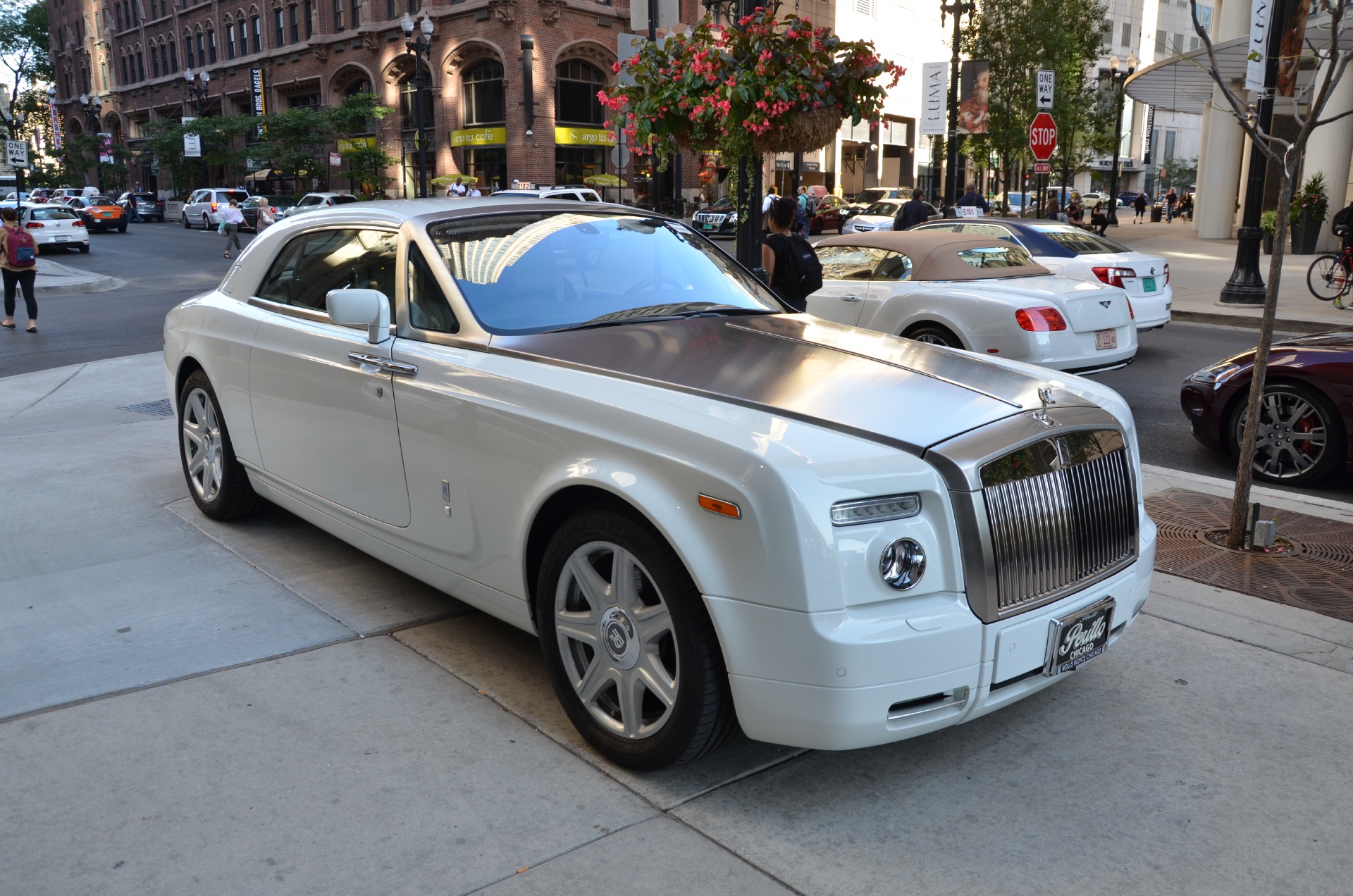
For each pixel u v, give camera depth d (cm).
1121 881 259
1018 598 284
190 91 6569
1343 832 280
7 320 1470
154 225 5619
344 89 5344
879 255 894
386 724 334
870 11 5772
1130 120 9169
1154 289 1140
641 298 400
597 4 4478
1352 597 442
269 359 452
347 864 263
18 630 404
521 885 255
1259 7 1376
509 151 4422
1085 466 304
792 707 263
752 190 722
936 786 302
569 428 308
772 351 344
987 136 3575
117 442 723
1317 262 1586
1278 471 645
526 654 388
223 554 492
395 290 395
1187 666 381
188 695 352
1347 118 2525
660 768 299
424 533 377
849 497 261
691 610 278
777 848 271
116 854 267
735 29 642
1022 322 771
